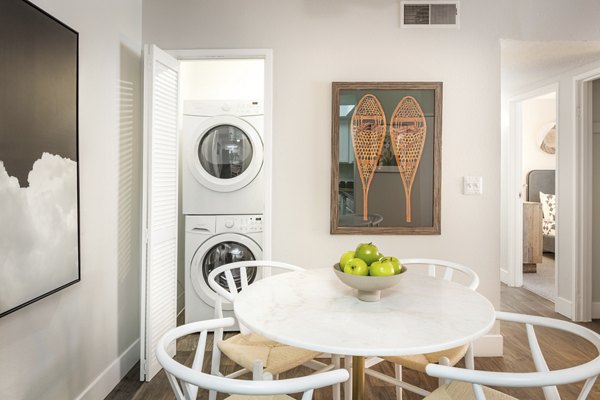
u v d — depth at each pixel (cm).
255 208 321
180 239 369
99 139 215
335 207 276
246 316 131
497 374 99
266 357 163
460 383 139
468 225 279
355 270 142
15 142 143
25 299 149
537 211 525
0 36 134
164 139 259
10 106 140
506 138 459
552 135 636
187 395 105
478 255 279
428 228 277
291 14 276
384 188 277
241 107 319
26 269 149
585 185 345
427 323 125
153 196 246
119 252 242
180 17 276
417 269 279
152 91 242
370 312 135
